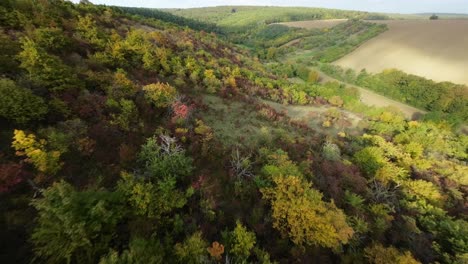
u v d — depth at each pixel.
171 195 18.70
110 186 18.73
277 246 19.14
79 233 12.76
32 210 14.52
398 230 24.67
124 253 12.69
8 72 22.56
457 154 45.16
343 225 19.70
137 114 27.59
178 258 15.26
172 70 47.72
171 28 84.69
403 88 82.31
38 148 17.06
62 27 39.25
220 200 22.14
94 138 21.66
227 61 74.44
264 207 22.62
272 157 29.28
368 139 45.72
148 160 22.03
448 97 71.69
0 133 17.62
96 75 29.66
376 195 29.42
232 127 38.16
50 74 23.91
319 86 79.44
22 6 37.03
